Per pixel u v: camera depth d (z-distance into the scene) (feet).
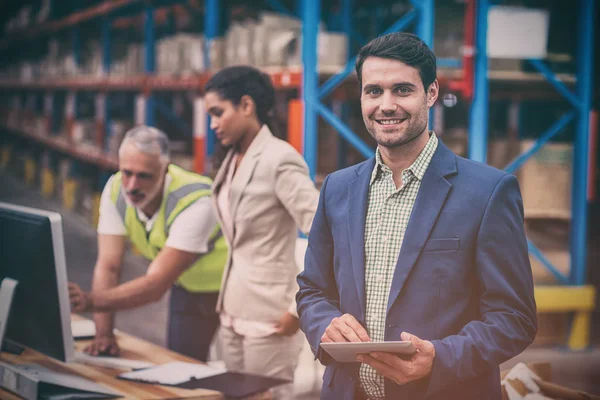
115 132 28.55
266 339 8.86
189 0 24.71
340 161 17.75
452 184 5.56
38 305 7.63
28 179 42.24
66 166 36.11
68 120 35.58
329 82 15.38
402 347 5.05
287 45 16.55
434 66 5.54
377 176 5.86
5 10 49.21
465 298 5.49
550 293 16.61
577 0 16.89
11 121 46.80
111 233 9.87
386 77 5.43
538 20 15.90
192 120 27.86
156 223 9.51
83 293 8.60
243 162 8.86
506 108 21.56
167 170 9.51
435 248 5.48
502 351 5.28
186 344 10.54
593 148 17.04
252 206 8.76
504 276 5.38
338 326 5.55
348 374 5.85
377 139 5.57
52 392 7.36
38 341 7.83
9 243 7.93
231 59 18.34
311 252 6.27
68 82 35.24
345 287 5.85
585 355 16.62
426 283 5.49
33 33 42.27
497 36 15.81
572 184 17.03
